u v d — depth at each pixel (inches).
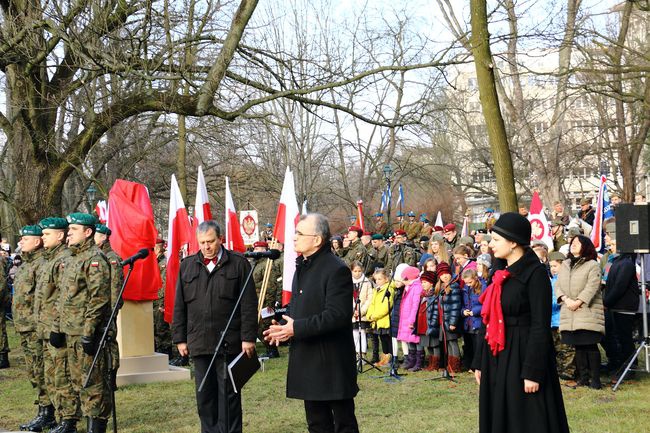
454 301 442.3
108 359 295.4
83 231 311.6
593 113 1488.7
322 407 233.0
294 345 232.7
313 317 224.8
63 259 330.0
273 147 1423.5
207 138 1001.5
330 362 227.5
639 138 942.4
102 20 561.3
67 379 316.5
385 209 1079.0
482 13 461.1
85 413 305.0
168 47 565.3
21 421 361.1
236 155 1217.4
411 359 476.1
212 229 284.2
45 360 327.6
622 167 1059.9
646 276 459.8
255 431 326.6
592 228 622.2
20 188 647.8
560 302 394.6
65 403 315.3
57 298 327.0
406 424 330.0
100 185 661.9
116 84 644.7
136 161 951.0
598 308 388.8
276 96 594.9
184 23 622.8
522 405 207.9
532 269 211.5
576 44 605.0
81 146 647.8
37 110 640.4
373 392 405.1
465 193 1871.3
